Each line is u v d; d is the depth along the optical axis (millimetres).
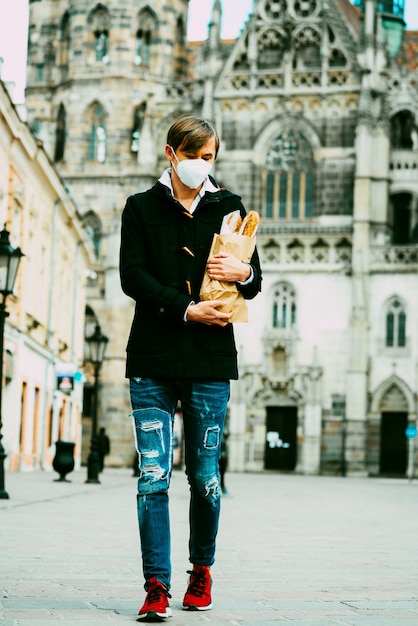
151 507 10578
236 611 10938
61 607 10969
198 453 10883
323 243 101625
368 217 100438
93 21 110812
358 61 104188
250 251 10812
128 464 102375
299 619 10422
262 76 106062
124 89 109375
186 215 10906
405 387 98438
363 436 98125
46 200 65188
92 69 110125
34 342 61219
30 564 14977
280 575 14477
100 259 106625
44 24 112562
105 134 109375
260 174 105688
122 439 102500
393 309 99375
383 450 99000
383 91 103375
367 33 104625
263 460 100000
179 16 111938
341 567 15750
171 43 111125
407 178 103125
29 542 18328
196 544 11070
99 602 11391
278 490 52938
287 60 105938
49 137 110500
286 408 100625
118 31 109875
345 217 102875
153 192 10961
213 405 10820
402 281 99250
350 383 98625
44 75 112562
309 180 104500
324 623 10172
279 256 101875
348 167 103500
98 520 24250
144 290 10617
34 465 63188
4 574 13727
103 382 103438
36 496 32969
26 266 58844
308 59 105875
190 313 10539
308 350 100438
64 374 68125
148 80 109875
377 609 11211
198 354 10695
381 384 98812
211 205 10984
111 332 104500
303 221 103875
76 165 109125
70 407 79438
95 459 47969
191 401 10820
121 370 103500
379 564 16297
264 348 100688
